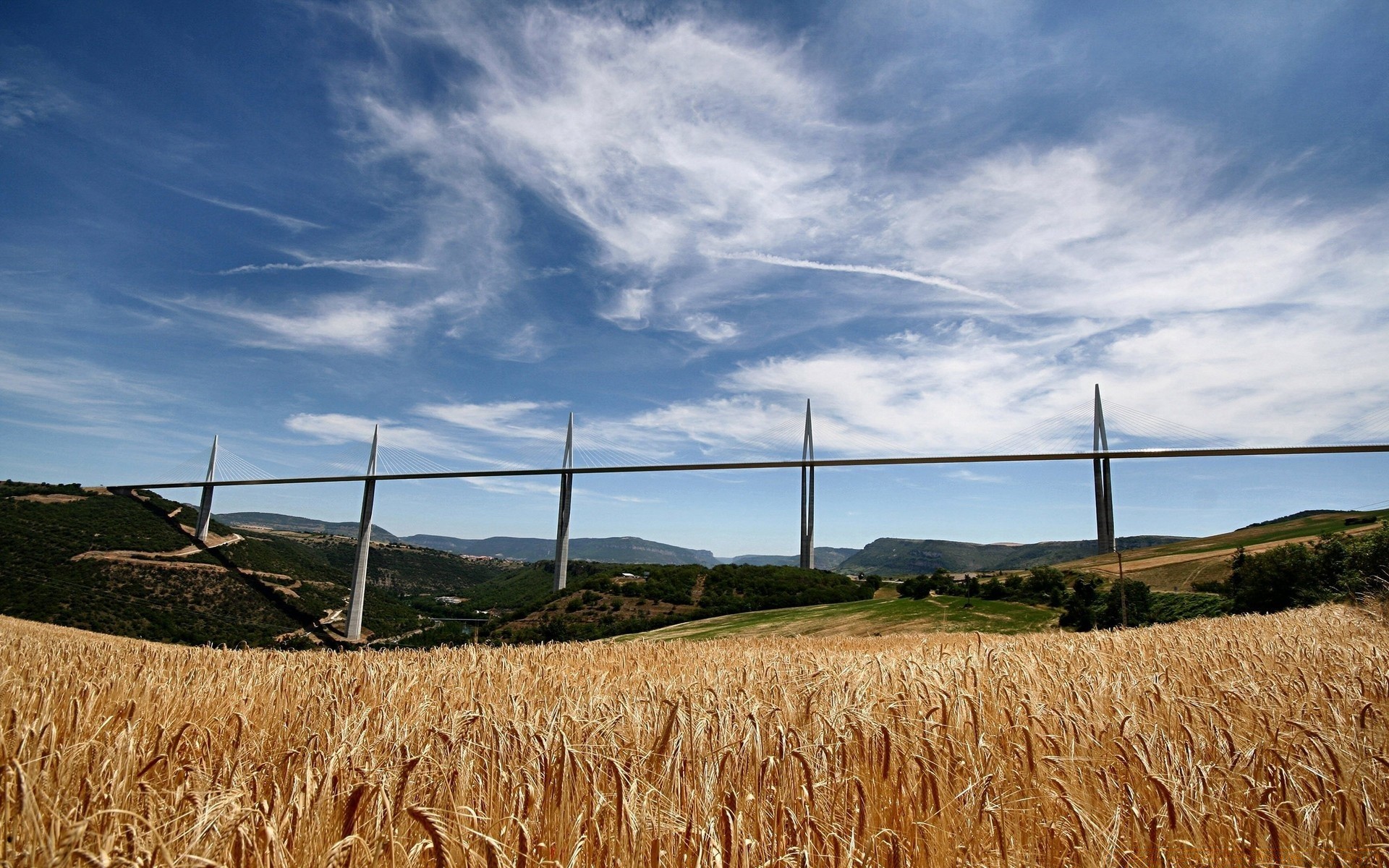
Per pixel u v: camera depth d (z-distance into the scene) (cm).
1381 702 639
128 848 307
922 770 423
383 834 344
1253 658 926
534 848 349
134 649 1525
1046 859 389
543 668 1105
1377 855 383
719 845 335
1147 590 4409
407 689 777
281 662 1070
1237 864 385
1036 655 990
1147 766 437
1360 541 3300
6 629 2475
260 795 385
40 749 419
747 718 512
